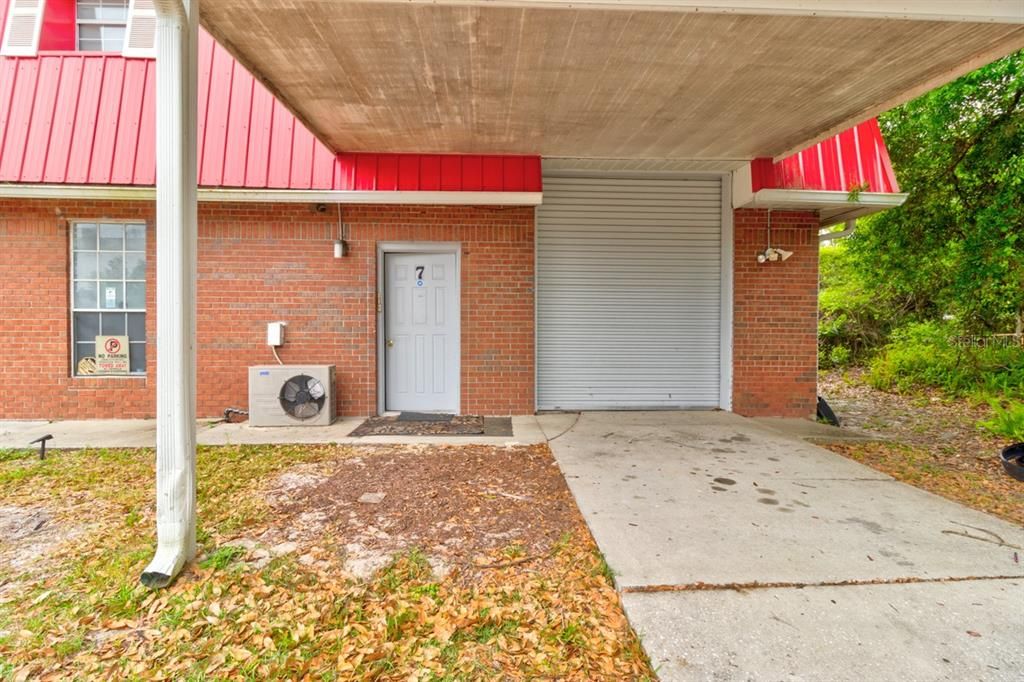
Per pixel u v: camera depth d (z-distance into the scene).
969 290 9.06
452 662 2.19
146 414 6.70
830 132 5.89
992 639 2.28
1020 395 8.55
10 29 6.47
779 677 2.06
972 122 8.90
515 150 6.57
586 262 7.46
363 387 6.93
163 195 2.88
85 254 6.73
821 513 3.69
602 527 3.43
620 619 2.49
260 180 6.38
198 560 3.00
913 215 9.23
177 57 2.88
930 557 3.01
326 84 4.78
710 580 2.75
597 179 7.44
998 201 8.27
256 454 5.16
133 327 6.81
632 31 3.91
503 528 3.50
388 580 2.81
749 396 7.39
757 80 4.68
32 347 6.61
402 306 7.11
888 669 2.10
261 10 3.66
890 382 10.57
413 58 4.33
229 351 6.79
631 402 7.54
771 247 7.31
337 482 4.35
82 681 2.08
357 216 6.85
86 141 6.22
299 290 6.83
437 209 6.95
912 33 3.88
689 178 7.50
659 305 7.54
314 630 2.40
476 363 7.05
